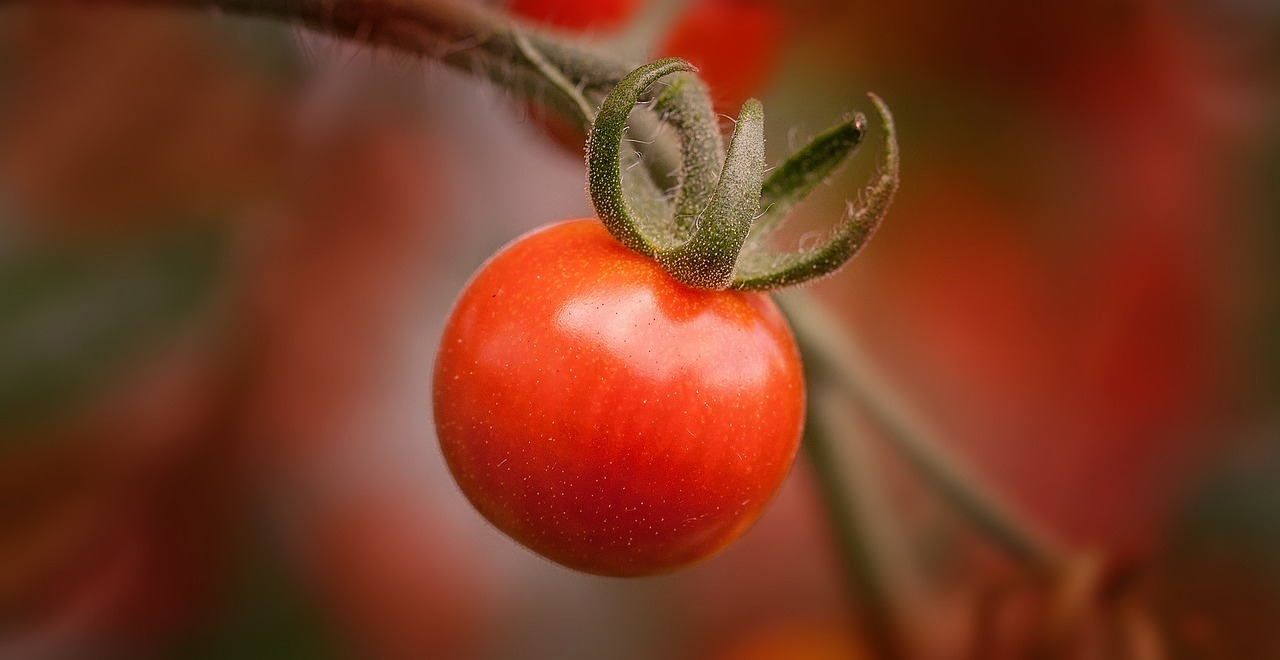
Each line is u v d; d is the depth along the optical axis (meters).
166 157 0.30
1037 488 0.30
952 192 0.30
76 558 0.29
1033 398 0.30
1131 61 0.30
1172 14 0.30
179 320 0.29
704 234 0.23
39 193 0.29
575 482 0.23
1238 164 0.30
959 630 0.26
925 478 0.26
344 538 0.31
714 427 0.23
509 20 0.25
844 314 0.31
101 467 0.29
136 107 0.29
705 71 0.28
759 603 0.32
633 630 0.33
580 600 0.33
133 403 0.29
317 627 0.31
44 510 0.29
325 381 0.30
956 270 0.30
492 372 0.23
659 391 0.23
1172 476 0.29
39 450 0.29
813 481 0.27
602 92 0.25
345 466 0.31
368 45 0.25
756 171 0.23
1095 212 0.30
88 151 0.29
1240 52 0.30
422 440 0.32
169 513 0.30
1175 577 0.28
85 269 0.29
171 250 0.30
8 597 0.29
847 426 0.26
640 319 0.23
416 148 0.31
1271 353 0.30
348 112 0.30
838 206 0.30
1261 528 0.28
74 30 0.29
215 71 0.30
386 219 0.31
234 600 0.30
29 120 0.29
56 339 0.29
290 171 0.30
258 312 0.30
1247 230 0.30
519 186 0.32
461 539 0.32
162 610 0.30
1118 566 0.26
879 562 0.27
